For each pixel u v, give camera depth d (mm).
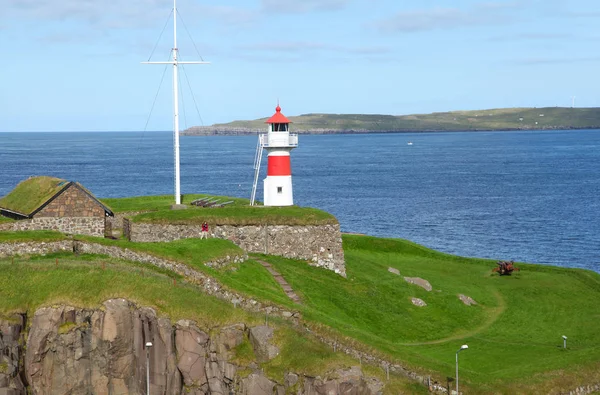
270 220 72500
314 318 55750
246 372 49938
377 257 88188
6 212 71062
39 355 48781
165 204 87625
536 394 50656
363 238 93500
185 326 50875
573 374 53688
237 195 174750
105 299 50844
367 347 53125
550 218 142250
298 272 68938
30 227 66562
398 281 74188
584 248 113312
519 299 75500
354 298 66500
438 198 177375
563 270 86812
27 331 49344
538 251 111562
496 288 79125
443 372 51531
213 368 50344
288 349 50938
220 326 51656
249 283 62500
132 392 50312
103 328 49875
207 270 59500
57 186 69188
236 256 66312
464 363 55969
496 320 69062
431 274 82188
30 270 52844
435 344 60844
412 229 130875
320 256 72625
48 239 59906
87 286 51500
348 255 81625
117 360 50031
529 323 68500
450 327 65750
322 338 53875
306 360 49844
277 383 49469
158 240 70312
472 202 169125
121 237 73750
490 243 117625
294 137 78938
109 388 49875
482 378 51781
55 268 53469
